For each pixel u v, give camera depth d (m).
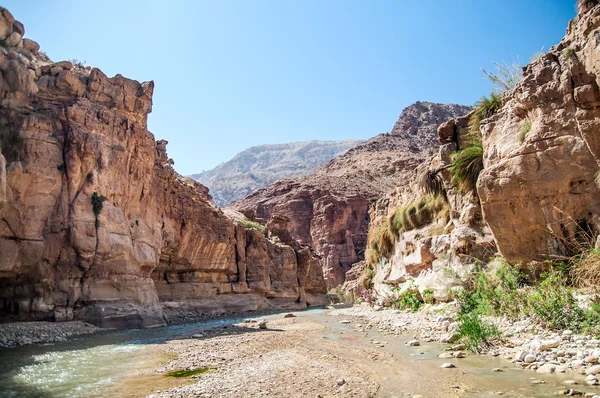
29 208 18.36
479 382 8.41
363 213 109.69
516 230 15.83
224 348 14.03
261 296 42.03
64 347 14.30
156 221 27.94
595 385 7.62
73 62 23.95
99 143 21.27
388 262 30.44
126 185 23.44
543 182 14.98
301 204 115.62
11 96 19.23
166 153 33.94
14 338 15.41
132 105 24.47
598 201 13.95
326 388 8.62
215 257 36.00
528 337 11.37
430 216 24.52
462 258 19.41
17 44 20.44
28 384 9.24
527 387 7.82
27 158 18.56
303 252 53.47
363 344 14.38
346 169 142.00
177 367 10.98
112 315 20.00
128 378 9.80
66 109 20.50
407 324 18.39
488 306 14.83
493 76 21.42
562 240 14.82
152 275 30.58
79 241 19.38
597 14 13.72
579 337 10.30
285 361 11.52
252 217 63.41
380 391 8.30
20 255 17.98
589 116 14.05
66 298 18.97
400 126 187.75
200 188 51.03
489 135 18.48
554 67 15.33
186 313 30.50
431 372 9.53
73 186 19.83
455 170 20.78
